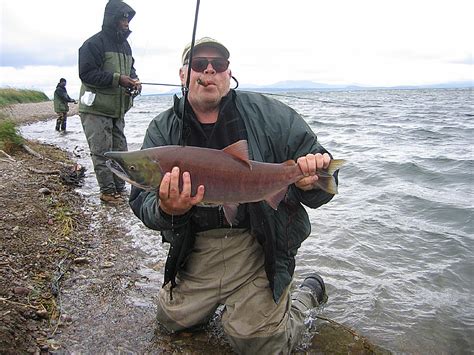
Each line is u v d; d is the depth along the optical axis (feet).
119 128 10.70
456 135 25.81
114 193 10.75
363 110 58.65
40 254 6.89
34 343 4.77
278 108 5.13
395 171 15.11
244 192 4.43
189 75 4.82
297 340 5.24
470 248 8.24
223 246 4.97
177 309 5.15
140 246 7.94
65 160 15.75
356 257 7.91
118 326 5.41
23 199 9.25
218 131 4.93
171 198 4.17
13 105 53.67
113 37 9.93
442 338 5.67
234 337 4.91
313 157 4.51
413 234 8.96
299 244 5.03
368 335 5.69
